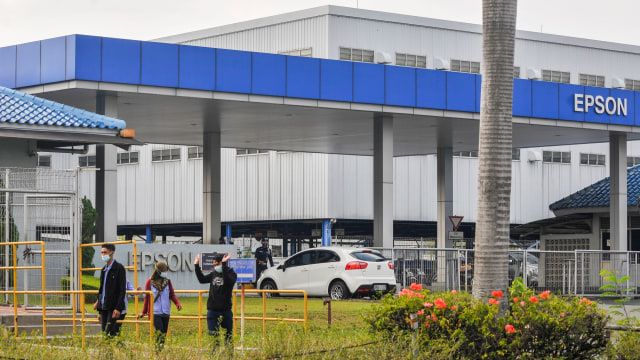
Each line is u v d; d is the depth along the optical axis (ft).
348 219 253.44
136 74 135.74
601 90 175.01
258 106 150.30
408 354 64.08
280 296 148.15
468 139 193.16
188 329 96.43
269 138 195.31
